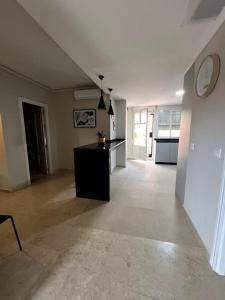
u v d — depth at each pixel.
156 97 4.44
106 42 1.66
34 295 1.15
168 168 4.85
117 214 2.22
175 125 5.85
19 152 3.18
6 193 2.97
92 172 2.62
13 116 3.02
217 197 1.34
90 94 3.80
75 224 2.00
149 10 1.21
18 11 1.40
